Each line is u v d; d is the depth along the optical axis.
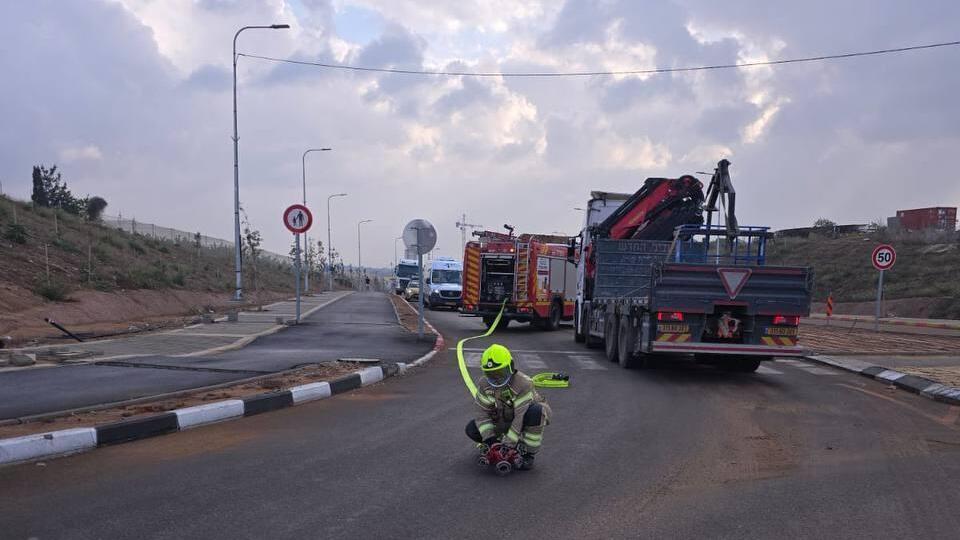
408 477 5.75
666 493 5.47
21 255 21.16
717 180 14.58
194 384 9.30
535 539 4.42
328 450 6.61
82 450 6.31
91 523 4.52
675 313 11.93
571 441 7.21
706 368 14.01
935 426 8.41
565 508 5.05
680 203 17.20
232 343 14.60
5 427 6.65
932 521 4.91
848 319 31.66
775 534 4.61
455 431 7.50
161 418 7.14
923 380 11.56
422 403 9.21
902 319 30.75
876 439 7.58
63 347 12.32
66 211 34.66
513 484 5.61
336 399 9.45
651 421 8.35
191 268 36.19
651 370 13.45
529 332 23.67
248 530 4.46
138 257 31.34
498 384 5.81
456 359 14.34
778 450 6.97
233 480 5.56
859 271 42.81
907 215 49.72
